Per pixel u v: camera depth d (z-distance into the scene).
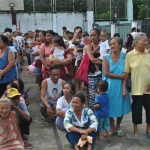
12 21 18.05
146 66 3.94
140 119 4.04
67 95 4.13
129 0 21.08
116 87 4.04
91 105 4.65
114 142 4.04
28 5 18.34
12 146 3.28
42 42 6.24
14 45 6.71
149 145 3.95
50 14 18.52
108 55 4.10
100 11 20.09
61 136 4.29
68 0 18.80
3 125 3.31
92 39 4.55
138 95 3.96
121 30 16.19
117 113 4.07
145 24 14.45
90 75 4.57
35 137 4.25
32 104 5.94
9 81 4.81
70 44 7.07
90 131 3.51
